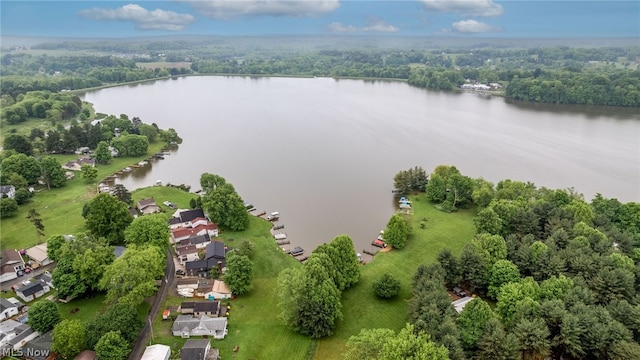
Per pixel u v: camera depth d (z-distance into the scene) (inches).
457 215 6545.3
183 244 5438.0
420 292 3937.0
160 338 3806.6
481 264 4399.6
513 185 6584.6
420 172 7623.0
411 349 3029.0
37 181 7559.1
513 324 3550.7
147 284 4079.7
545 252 4458.7
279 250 5497.1
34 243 5457.7
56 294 4328.3
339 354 3705.7
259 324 4050.2
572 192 6456.7
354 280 4648.1
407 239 5792.3
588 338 3272.6
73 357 3464.6
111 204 5196.9
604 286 3934.5
